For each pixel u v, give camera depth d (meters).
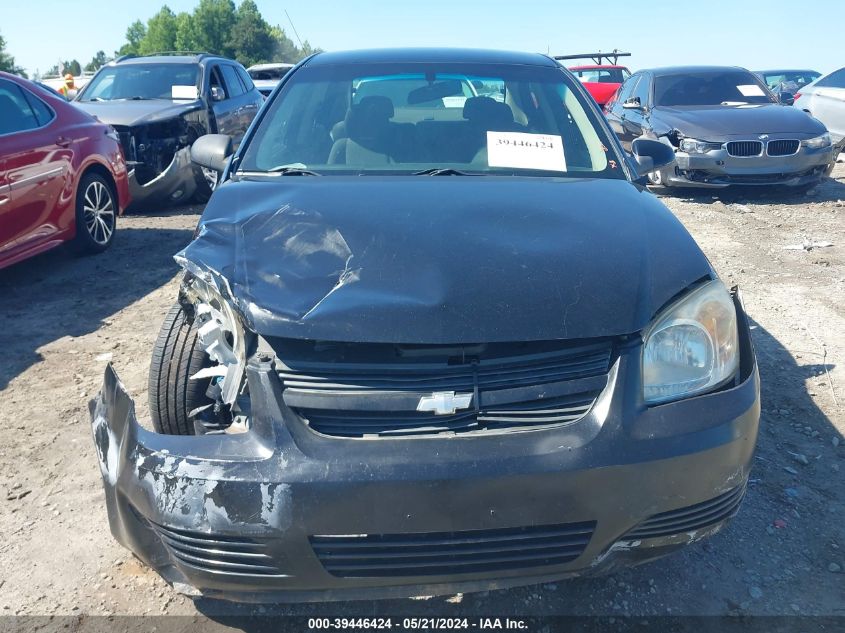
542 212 2.61
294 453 1.98
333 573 2.03
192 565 2.07
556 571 2.10
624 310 2.14
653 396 2.12
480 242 2.37
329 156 3.30
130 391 3.93
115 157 6.98
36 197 5.74
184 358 2.67
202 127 9.27
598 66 19.50
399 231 2.42
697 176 9.00
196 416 2.54
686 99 10.12
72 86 21.67
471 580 2.07
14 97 5.79
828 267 6.20
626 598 2.50
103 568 2.66
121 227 8.11
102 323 5.07
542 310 2.12
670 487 2.06
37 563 2.68
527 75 3.74
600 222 2.56
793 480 3.14
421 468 1.95
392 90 3.59
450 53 3.92
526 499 1.98
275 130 3.44
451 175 3.17
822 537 2.79
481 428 2.05
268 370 2.06
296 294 2.18
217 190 2.96
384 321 2.07
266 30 77.50
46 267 6.48
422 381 2.06
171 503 2.02
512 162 3.26
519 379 2.08
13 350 4.61
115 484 2.15
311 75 3.75
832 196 9.52
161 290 5.80
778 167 8.77
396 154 3.30
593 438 2.02
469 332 2.06
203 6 81.56
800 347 4.51
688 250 2.46
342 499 1.94
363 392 2.05
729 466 2.15
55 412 3.78
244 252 2.37
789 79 22.05
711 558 2.68
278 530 1.97
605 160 3.31
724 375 2.24
